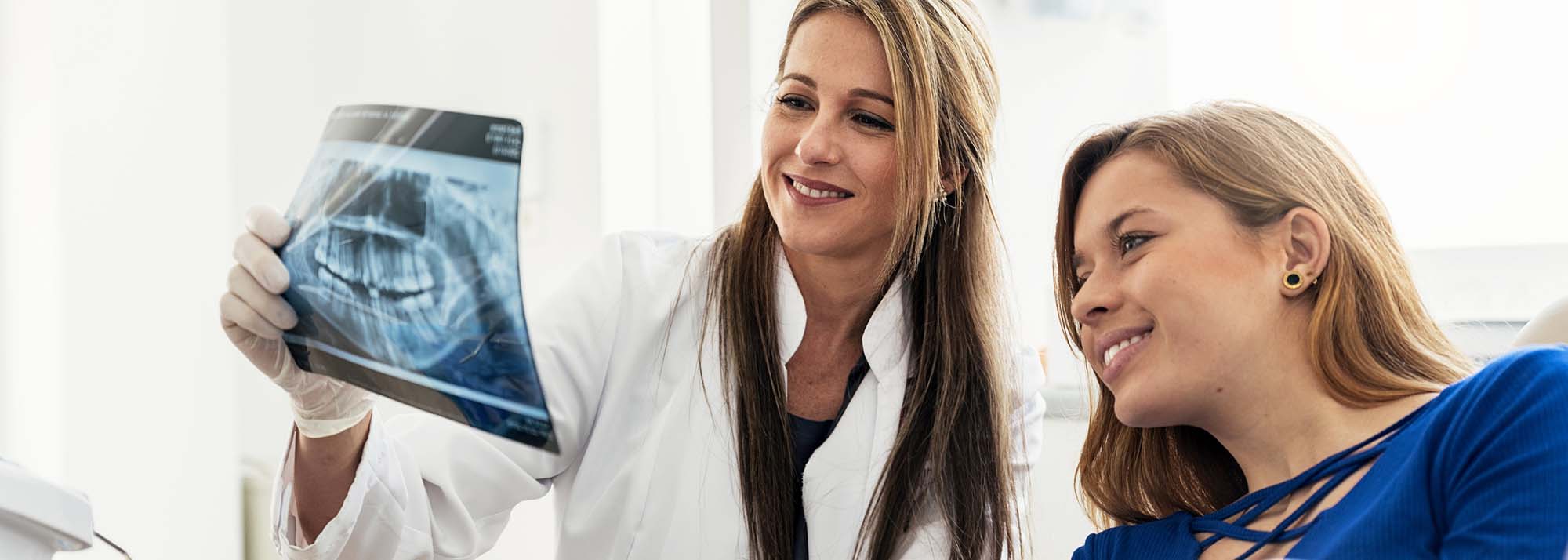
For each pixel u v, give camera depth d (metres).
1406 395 1.01
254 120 2.46
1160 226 1.05
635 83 2.46
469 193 1.01
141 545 2.06
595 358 1.46
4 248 2.01
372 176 1.04
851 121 1.37
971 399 1.46
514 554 2.44
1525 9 1.99
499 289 1.02
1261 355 1.03
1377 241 1.06
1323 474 1.01
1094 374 1.23
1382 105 2.11
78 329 2.04
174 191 2.11
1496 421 0.92
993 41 2.35
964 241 1.48
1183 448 1.20
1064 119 2.33
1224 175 1.04
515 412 1.06
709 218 2.45
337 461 1.20
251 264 1.07
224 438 2.13
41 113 2.03
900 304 1.49
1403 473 0.95
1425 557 0.92
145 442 2.07
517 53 2.46
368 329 1.06
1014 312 1.65
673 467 1.42
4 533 0.75
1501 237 2.02
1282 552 1.01
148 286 2.09
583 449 1.50
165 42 2.11
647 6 2.46
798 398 1.49
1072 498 2.22
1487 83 2.02
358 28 2.48
